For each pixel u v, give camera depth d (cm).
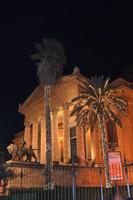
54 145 4116
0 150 4112
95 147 3769
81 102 3409
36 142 4634
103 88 3322
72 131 4669
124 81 4250
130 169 2952
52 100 4338
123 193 2316
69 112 4303
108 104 3297
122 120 3897
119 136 3853
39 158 4509
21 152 3272
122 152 3753
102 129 3162
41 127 4584
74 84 4031
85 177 3212
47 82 3253
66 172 3081
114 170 2669
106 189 2419
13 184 2753
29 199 2328
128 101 3981
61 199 2284
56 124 4231
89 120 3322
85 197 2359
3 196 2494
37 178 2950
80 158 3666
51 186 2611
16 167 2858
